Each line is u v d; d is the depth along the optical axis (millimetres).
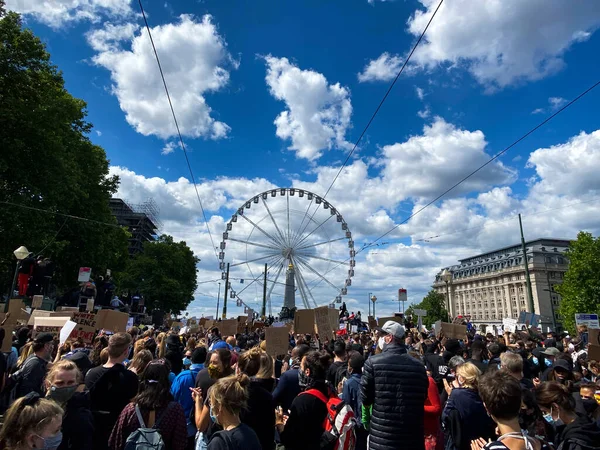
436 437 6633
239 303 43969
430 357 10656
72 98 38438
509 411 3863
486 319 155750
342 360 9828
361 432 7617
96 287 31938
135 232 133000
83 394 5266
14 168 28953
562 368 7793
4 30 28250
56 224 37062
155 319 46500
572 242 66438
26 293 25688
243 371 6000
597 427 5086
